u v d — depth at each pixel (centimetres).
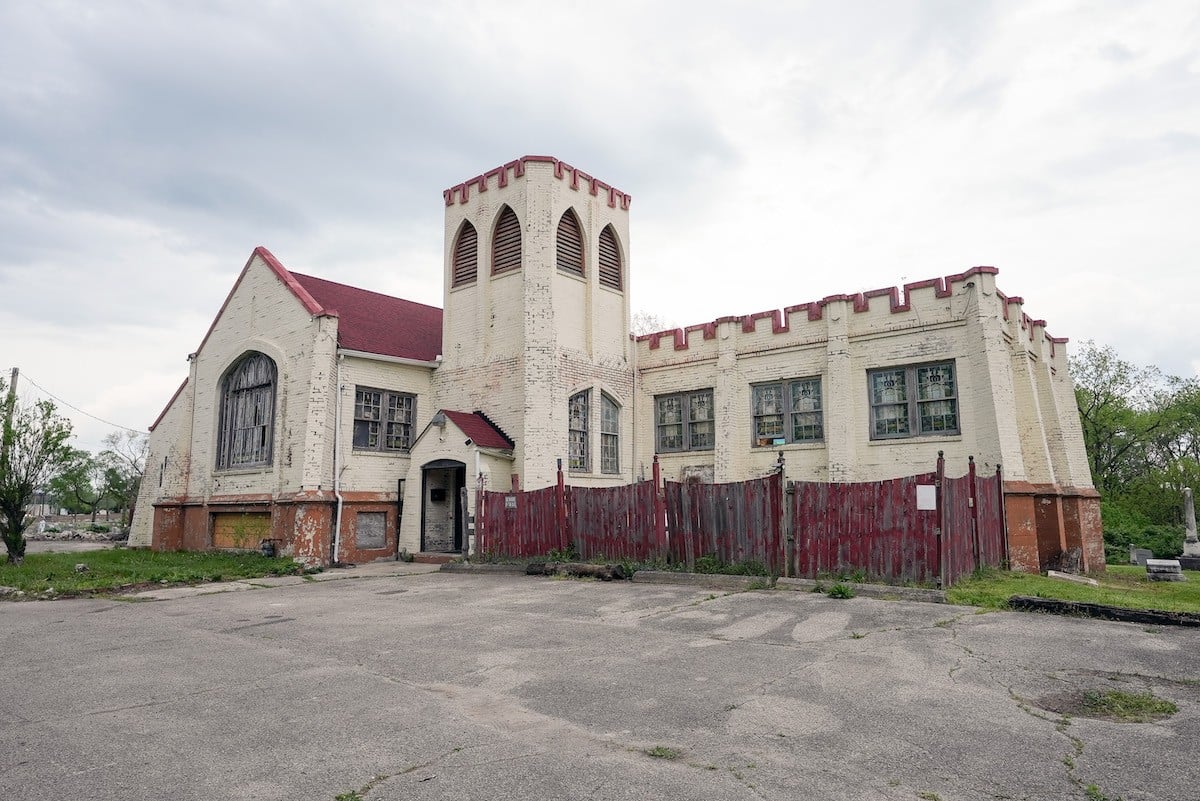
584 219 2302
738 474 2161
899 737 547
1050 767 487
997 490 1602
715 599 1201
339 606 1266
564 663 796
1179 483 3812
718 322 2252
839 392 1972
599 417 2272
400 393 2275
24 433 1980
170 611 1250
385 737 562
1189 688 665
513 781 471
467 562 1848
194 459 2477
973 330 1789
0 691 723
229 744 554
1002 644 836
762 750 525
